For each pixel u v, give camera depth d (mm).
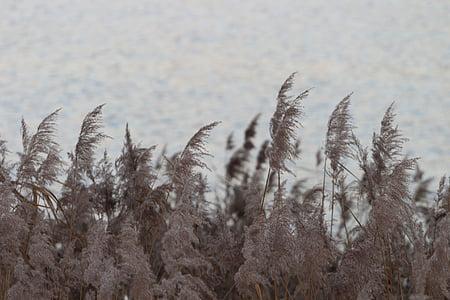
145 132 62531
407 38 122438
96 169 14195
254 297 13141
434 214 13719
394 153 13102
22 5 156250
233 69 98938
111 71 95125
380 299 12977
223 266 13648
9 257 12352
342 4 167750
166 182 13445
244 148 20609
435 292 12398
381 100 76562
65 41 118250
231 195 17172
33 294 12203
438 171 44281
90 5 161250
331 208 13531
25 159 13102
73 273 12578
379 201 12211
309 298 12633
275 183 19031
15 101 75125
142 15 150500
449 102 74250
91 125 13523
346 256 12516
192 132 62969
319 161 19719
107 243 12648
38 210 13219
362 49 113188
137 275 11508
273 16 151375
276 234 12133
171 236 11812
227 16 151500
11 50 109312
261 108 74812
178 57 107625
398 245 13484
